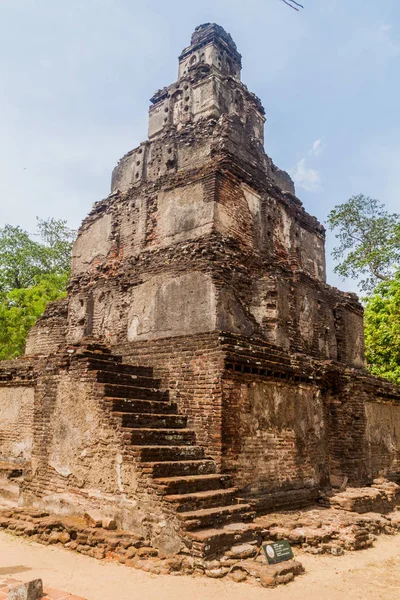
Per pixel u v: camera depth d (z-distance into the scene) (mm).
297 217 16906
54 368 10922
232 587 6785
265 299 13586
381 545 9680
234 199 14023
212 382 10422
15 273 32688
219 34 17234
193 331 12289
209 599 6312
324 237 18375
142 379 11008
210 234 12930
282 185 17141
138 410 10055
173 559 7434
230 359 10445
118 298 14516
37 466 10625
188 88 16484
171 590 6551
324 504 11758
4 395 14672
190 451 9703
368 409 15164
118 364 10883
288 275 14977
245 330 12828
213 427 10094
